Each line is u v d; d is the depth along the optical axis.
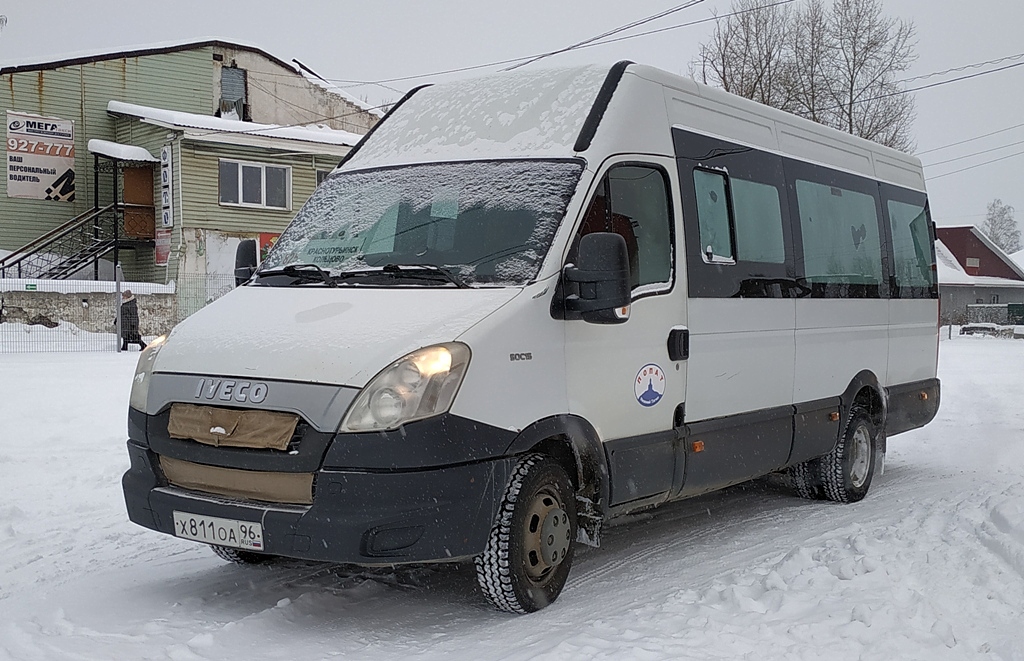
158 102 34.72
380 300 4.90
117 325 23.44
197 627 4.66
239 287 5.64
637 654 4.25
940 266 63.59
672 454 5.79
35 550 6.13
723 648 4.34
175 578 5.54
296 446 4.37
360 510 4.28
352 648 4.48
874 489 8.61
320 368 4.45
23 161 32.59
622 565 5.97
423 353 4.45
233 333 4.88
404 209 5.55
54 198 33.16
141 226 32.09
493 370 4.61
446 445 4.41
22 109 32.50
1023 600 4.88
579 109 5.68
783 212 7.14
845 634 4.47
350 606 5.11
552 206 5.22
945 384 17.33
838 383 7.75
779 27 36.88
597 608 5.07
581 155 5.40
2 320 25.02
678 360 5.86
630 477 5.44
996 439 11.38
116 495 7.78
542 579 4.98
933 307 9.61
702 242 6.16
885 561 5.61
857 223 8.27
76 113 33.38
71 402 13.00
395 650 4.47
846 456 7.88
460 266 5.09
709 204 6.30
